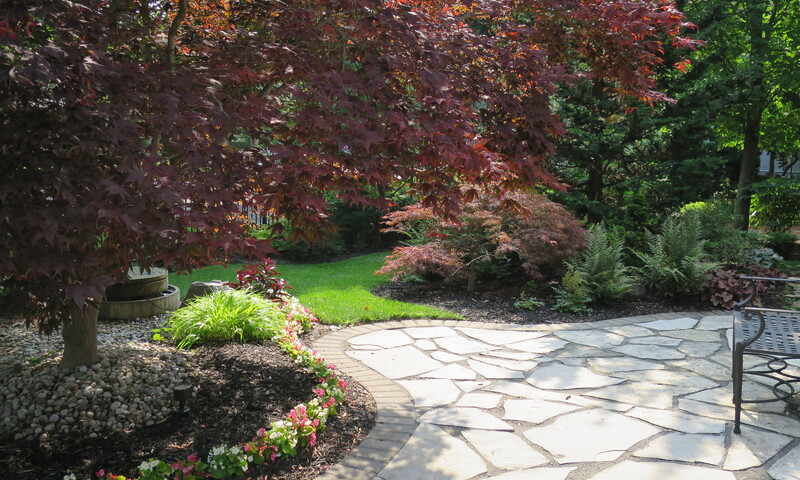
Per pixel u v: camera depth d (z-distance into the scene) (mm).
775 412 3959
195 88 2820
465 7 4230
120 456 3148
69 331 4016
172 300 6727
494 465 3244
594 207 9734
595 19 3889
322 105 2795
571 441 3549
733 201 14500
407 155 3201
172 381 4090
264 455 3176
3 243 2117
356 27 3369
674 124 9477
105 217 2367
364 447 3441
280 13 3354
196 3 4020
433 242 8445
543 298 7789
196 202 2670
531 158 3572
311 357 4629
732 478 3078
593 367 5004
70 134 2262
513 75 3719
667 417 3900
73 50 2297
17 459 3104
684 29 10055
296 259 11734
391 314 6777
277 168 2750
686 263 7699
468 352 5449
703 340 5855
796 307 7195
